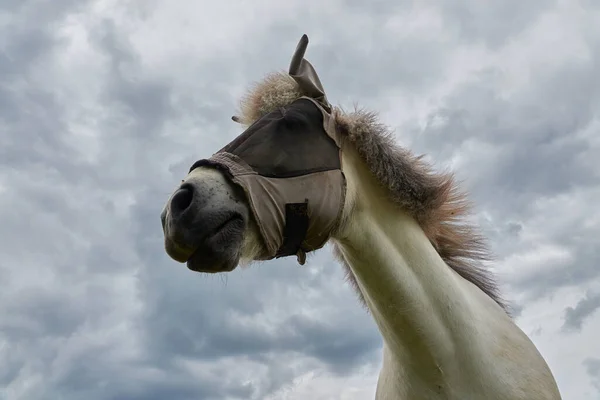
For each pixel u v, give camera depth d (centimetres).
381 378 132
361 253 115
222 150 108
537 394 114
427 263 116
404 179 119
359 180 118
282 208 105
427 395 115
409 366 115
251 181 103
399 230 118
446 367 112
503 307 143
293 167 108
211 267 99
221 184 101
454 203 130
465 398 112
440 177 125
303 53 120
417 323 112
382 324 118
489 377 112
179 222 96
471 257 138
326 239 112
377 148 117
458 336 113
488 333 117
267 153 107
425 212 122
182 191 99
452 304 114
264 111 122
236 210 101
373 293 116
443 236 133
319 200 108
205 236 98
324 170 111
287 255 112
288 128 112
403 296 113
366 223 115
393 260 114
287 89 122
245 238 102
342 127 119
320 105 119
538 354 123
